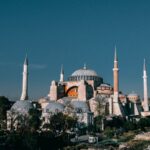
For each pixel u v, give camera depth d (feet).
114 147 636.07
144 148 611.88
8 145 534.37
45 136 602.44
